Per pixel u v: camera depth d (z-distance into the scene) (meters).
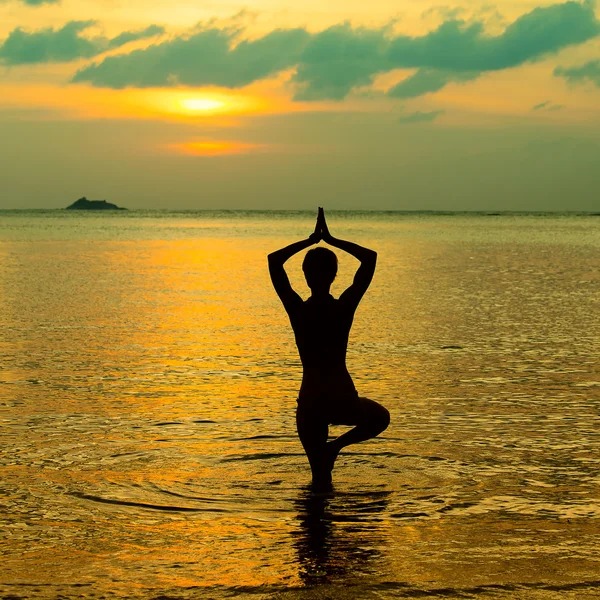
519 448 7.00
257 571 4.47
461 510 5.45
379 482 6.06
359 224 152.88
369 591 4.21
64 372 10.62
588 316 16.98
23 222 155.00
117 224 141.62
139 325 15.55
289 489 5.90
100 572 4.46
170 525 5.18
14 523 5.21
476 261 37.94
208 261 37.97
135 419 8.03
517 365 11.18
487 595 4.16
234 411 8.43
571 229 113.06
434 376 10.38
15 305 18.81
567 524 5.20
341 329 6.19
